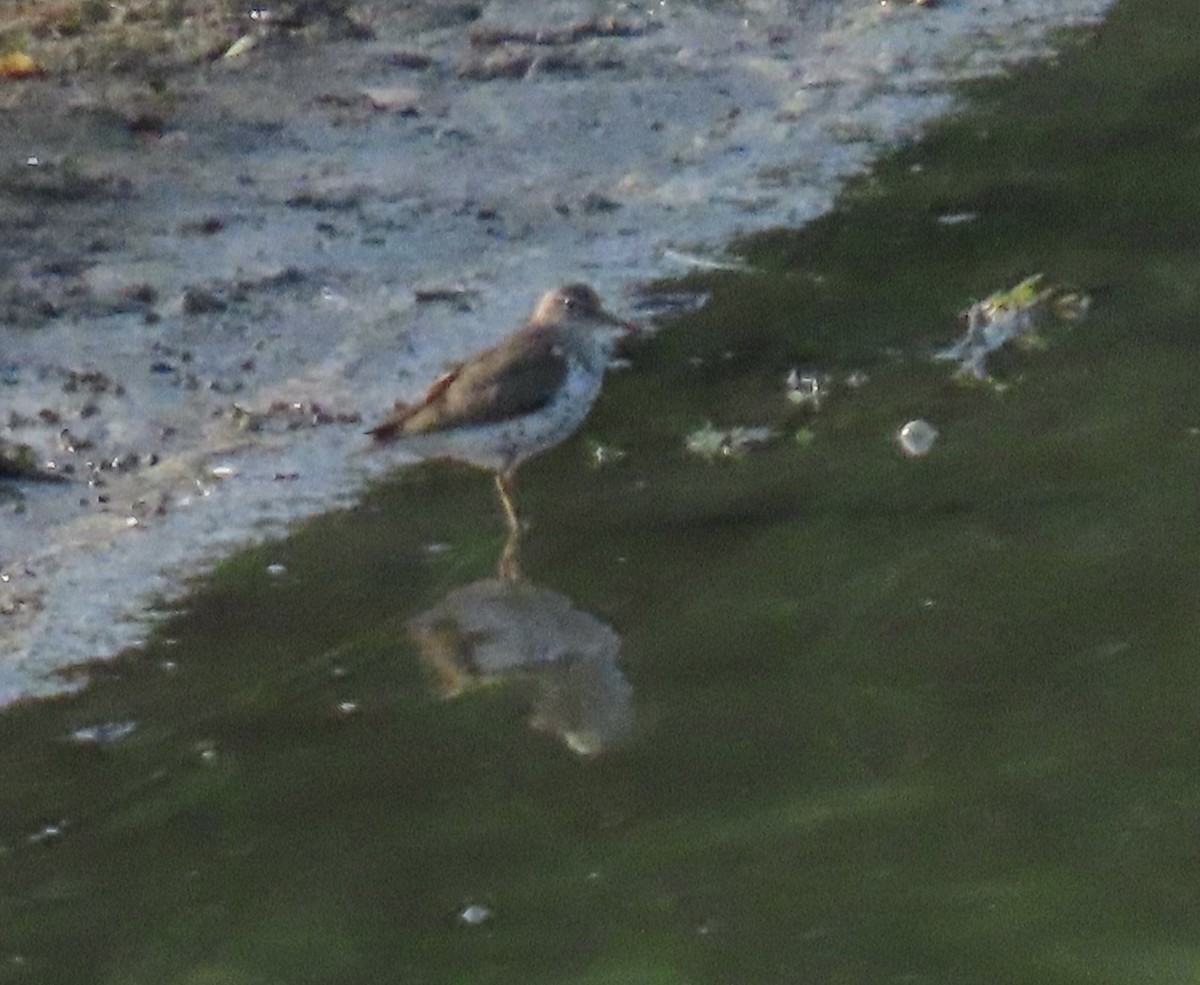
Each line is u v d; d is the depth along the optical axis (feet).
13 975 31.24
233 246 52.90
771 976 30.76
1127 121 59.88
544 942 31.63
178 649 39.17
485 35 64.18
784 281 52.13
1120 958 30.96
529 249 53.42
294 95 60.23
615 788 35.06
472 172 56.95
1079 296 50.55
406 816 34.60
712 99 61.21
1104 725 36.09
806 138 59.16
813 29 65.51
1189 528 41.45
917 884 32.55
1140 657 37.78
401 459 45.03
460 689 37.86
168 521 42.80
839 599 39.88
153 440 45.50
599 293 51.55
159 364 48.03
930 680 37.45
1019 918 31.78
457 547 42.22
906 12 66.39
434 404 42.22
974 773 35.01
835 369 48.16
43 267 51.52
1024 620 38.91
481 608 40.24
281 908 32.58
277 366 48.19
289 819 34.65
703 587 40.47
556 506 43.47
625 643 38.86
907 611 39.42
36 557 41.63
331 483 44.24
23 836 34.32
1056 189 56.24
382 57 62.64
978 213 55.21
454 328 49.73
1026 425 45.39
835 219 55.11
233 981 31.12
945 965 30.89
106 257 52.13
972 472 43.78
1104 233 53.98
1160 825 33.68
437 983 30.89
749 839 33.71
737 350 49.14
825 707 36.86
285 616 40.11
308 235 53.57
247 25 63.72
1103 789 34.50
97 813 34.88
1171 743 35.55
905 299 51.13
